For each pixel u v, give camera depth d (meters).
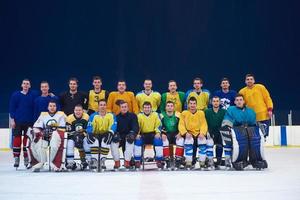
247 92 7.53
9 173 6.59
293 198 4.15
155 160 6.89
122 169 7.04
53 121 6.91
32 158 6.88
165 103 7.52
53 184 5.25
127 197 4.29
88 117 7.03
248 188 4.78
